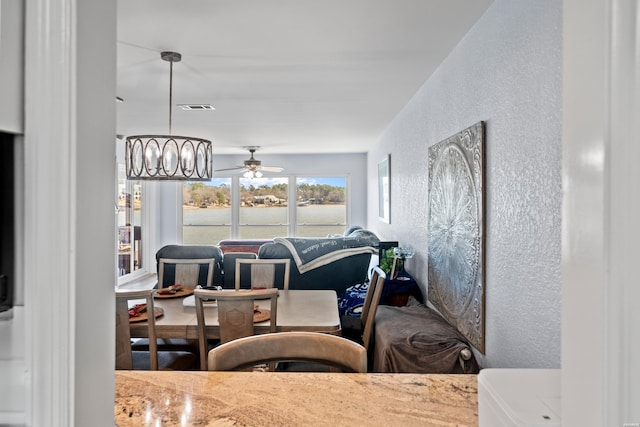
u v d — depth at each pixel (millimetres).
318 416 1051
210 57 2947
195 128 5965
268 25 2414
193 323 2695
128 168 3299
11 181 571
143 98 4164
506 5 1962
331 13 2266
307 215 9320
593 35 513
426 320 2869
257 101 4277
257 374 1310
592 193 516
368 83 3605
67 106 586
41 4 564
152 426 1006
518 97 1844
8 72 548
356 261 4672
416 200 3969
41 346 567
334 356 1450
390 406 1100
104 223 703
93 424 668
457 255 2629
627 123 470
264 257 4516
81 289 639
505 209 1975
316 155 9297
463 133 2502
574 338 556
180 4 2160
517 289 1856
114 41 736
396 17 2299
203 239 9344
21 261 573
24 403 568
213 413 1064
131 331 2668
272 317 2539
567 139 574
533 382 755
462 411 1075
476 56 2363
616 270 479
